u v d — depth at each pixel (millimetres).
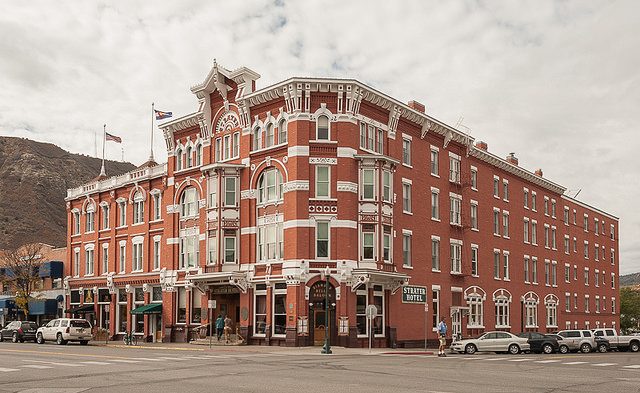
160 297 55312
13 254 73625
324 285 43344
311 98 44750
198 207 51625
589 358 37688
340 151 44344
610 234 95500
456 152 57469
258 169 46656
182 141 54219
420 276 50688
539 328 69688
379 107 47750
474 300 58062
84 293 63906
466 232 57812
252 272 45812
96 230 63438
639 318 126312
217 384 19891
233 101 49625
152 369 25125
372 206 44906
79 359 30641
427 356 38188
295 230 43344
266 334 44375
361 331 44312
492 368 27594
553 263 74875
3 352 36125
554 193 77750
